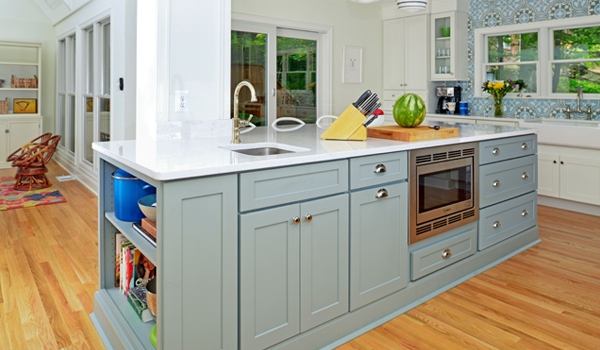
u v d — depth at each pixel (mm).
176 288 1650
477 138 2879
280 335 1960
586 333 2227
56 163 7398
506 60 5676
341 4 5707
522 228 3455
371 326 2301
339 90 5812
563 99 5102
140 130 2805
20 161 5414
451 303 2553
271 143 2496
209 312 1743
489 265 3096
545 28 5199
